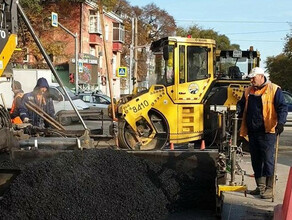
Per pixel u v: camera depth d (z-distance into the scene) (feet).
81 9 135.13
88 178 18.02
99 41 148.77
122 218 17.17
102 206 17.24
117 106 37.88
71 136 24.13
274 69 204.13
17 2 20.53
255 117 21.93
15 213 16.74
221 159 19.20
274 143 22.00
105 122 41.91
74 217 16.72
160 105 39.06
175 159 19.60
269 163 21.98
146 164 19.48
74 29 135.64
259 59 47.26
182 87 39.47
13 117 26.89
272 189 21.75
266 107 21.66
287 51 179.01
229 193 23.22
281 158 36.63
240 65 47.29
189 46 39.81
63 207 16.89
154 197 18.34
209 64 40.19
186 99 39.52
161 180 19.12
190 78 39.73
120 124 37.70
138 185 18.45
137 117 38.24
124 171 18.84
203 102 39.78
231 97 38.75
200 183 19.30
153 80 41.96
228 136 22.11
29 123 25.14
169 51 39.50
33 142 20.36
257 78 21.80
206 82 40.06
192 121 39.68
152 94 38.96
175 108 39.34
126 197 17.79
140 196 18.02
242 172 23.13
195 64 39.99
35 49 97.25
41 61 101.45
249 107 22.16
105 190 17.85
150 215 17.75
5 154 18.76
